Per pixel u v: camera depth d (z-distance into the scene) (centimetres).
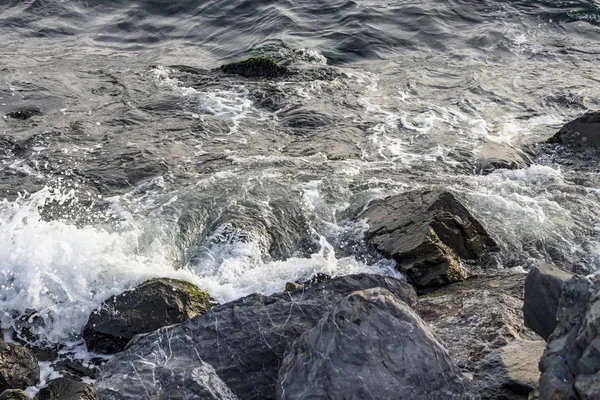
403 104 1450
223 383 642
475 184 1119
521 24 1923
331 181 1107
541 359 553
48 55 1684
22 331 804
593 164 1221
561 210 1053
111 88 1469
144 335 699
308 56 1702
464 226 942
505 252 959
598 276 569
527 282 649
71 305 823
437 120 1379
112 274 859
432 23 1894
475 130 1347
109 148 1201
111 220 981
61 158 1160
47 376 731
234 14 1956
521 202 1067
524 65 1711
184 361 660
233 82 1513
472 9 1988
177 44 1823
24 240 895
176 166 1141
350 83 1545
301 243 975
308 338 601
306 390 572
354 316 588
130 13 1966
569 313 562
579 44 1845
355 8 1953
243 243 938
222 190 1065
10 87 1446
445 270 877
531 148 1284
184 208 1016
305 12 1944
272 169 1140
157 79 1524
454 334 712
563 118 1432
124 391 620
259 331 690
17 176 1102
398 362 572
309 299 730
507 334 700
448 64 1694
